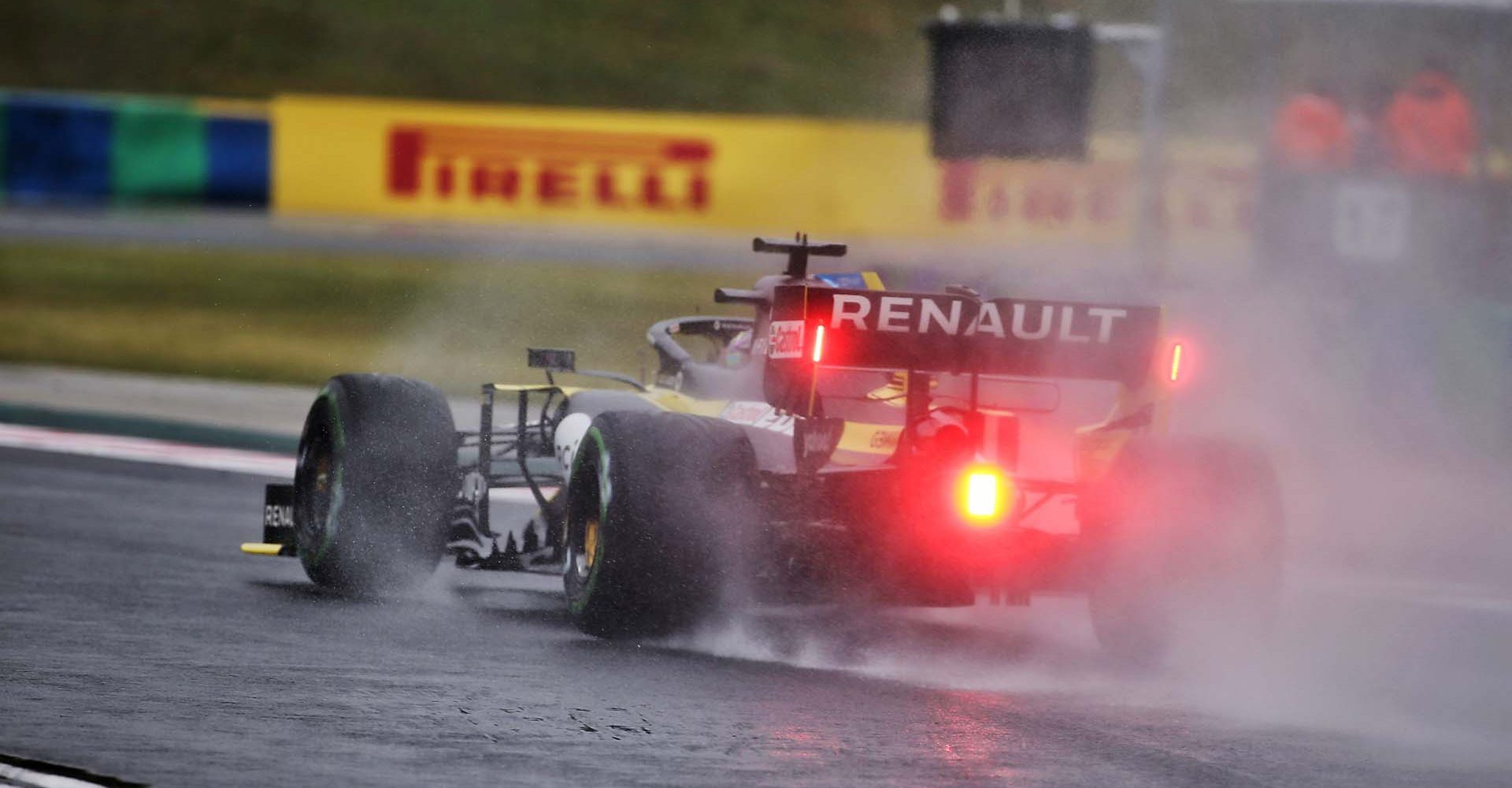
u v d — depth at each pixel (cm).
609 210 13750
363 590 2795
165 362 7269
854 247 12912
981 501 2259
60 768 1742
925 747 1897
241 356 7588
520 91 16725
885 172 13588
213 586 2856
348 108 13700
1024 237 13138
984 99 7419
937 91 7444
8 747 1820
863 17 18812
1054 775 1795
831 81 17512
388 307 9475
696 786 1719
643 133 13712
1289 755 1933
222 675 2191
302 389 6525
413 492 2716
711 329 2944
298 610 2656
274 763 1775
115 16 17262
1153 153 8131
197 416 5469
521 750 1845
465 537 2766
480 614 2673
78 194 13438
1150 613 2320
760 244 2608
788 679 2228
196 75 16438
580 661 2305
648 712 2027
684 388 2753
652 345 2845
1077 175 12975
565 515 2592
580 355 7806
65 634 2430
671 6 18612
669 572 2278
